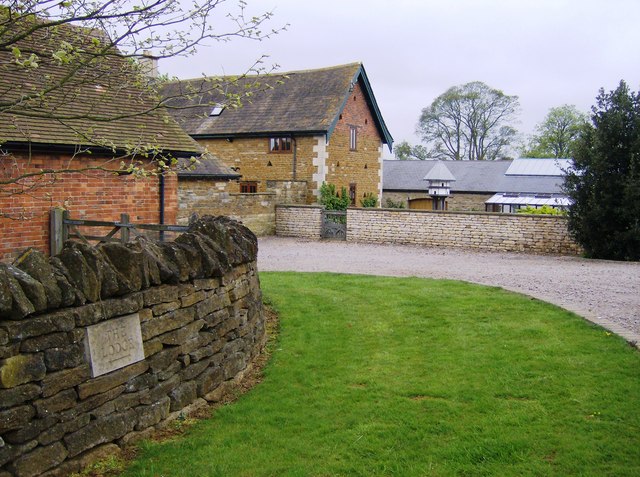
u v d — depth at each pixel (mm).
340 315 9578
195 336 5809
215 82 7410
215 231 6586
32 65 5457
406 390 6219
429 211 21266
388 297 10953
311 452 4848
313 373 6848
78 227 12375
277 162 27703
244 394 6312
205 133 28703
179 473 4449
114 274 4691
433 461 4660
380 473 4504
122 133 12914
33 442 3953
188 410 5621
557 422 5305
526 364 6922
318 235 23734
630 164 17609
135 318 4930
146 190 13797
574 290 12008
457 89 56688
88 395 4414
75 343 4297
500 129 56469
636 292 11742
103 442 4570
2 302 3705
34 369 3949
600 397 5855
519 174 40750
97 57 6539
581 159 18500
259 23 7023
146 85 7930
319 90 28438
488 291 11594
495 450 4789
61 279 4227
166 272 5348
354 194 30109
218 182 22094
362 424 5383
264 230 24234
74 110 11969
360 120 30203
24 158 11312
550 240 19500
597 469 4453
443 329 8648
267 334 8562
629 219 17594
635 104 18125
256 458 4734
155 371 5188
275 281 12992
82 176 12391
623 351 7320
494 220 20219
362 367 7020
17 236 11297
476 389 6191
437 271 15195
